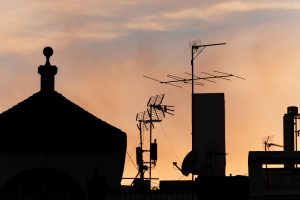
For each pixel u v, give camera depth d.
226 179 69.44
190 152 80.25
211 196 69.31
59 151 77.50
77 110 78.19
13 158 77.25
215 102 87.94
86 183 75.38
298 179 75.12
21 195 77.06
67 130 77.81
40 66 78.56
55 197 77.25
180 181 87.06
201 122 87.94
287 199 69.75
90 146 77.69
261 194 69.44
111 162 77.56
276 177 75.44
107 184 76.31
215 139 87.62
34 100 78.06
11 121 77.62
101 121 78.12
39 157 77.38
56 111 78.06
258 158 70.00
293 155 69.88
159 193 71.06
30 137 77.50
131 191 71.75
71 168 77.38
